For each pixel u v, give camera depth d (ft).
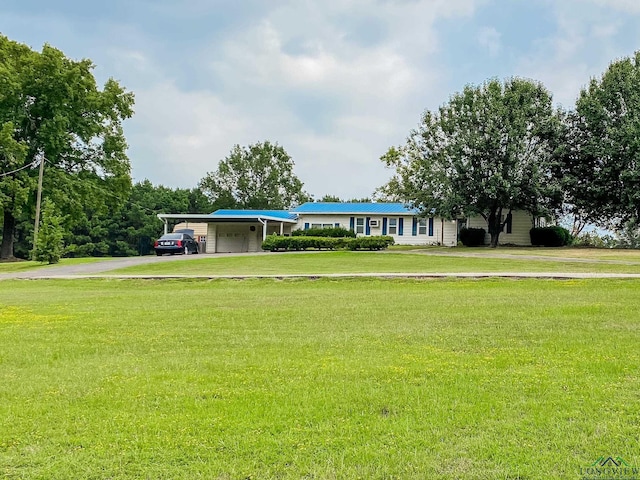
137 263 79.36
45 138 100.32
